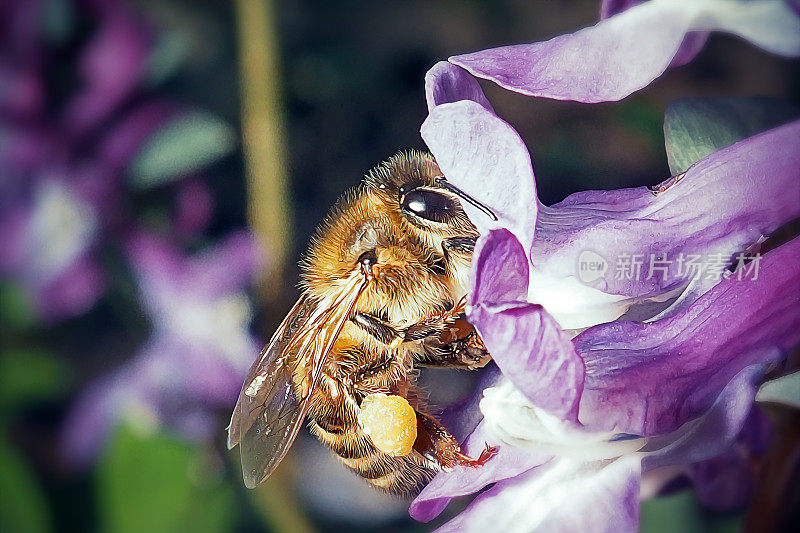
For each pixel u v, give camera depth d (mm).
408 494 96
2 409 132
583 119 174
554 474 85
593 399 83
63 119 125
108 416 131
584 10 193
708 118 89
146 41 126
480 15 195
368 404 93
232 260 130
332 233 96
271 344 95
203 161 128
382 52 193
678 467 95
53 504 126
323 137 186
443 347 95
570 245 85
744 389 84
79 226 128
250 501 127
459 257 94
